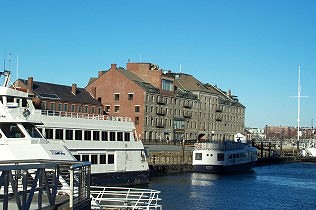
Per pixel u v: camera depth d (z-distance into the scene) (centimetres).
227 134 14850
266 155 14088
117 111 11206
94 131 5259
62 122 4862
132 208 3084
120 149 5578
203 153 8644
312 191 6456
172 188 6128
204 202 5094
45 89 9762
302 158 14075
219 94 14712
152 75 11781
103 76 11400
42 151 3139
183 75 13900
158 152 8875
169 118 12006
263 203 5241
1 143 3231
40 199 1733
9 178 1498
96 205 2939
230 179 7756
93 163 5212
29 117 3916
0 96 3759
